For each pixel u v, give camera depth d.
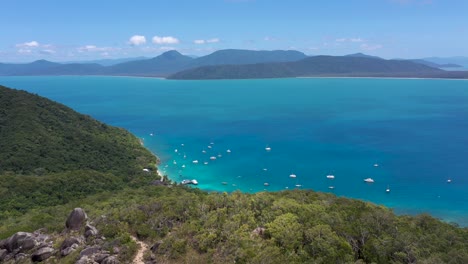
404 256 47.56
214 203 63.12
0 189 109.00
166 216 58.06
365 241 52.03
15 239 53.94
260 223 55.97
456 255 47.44
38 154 149.25
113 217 58.44
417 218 64.69
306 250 48.12
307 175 154.50
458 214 115.94
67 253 49.66
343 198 77.19
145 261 46.59
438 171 155.50
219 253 46.72
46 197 109.25
